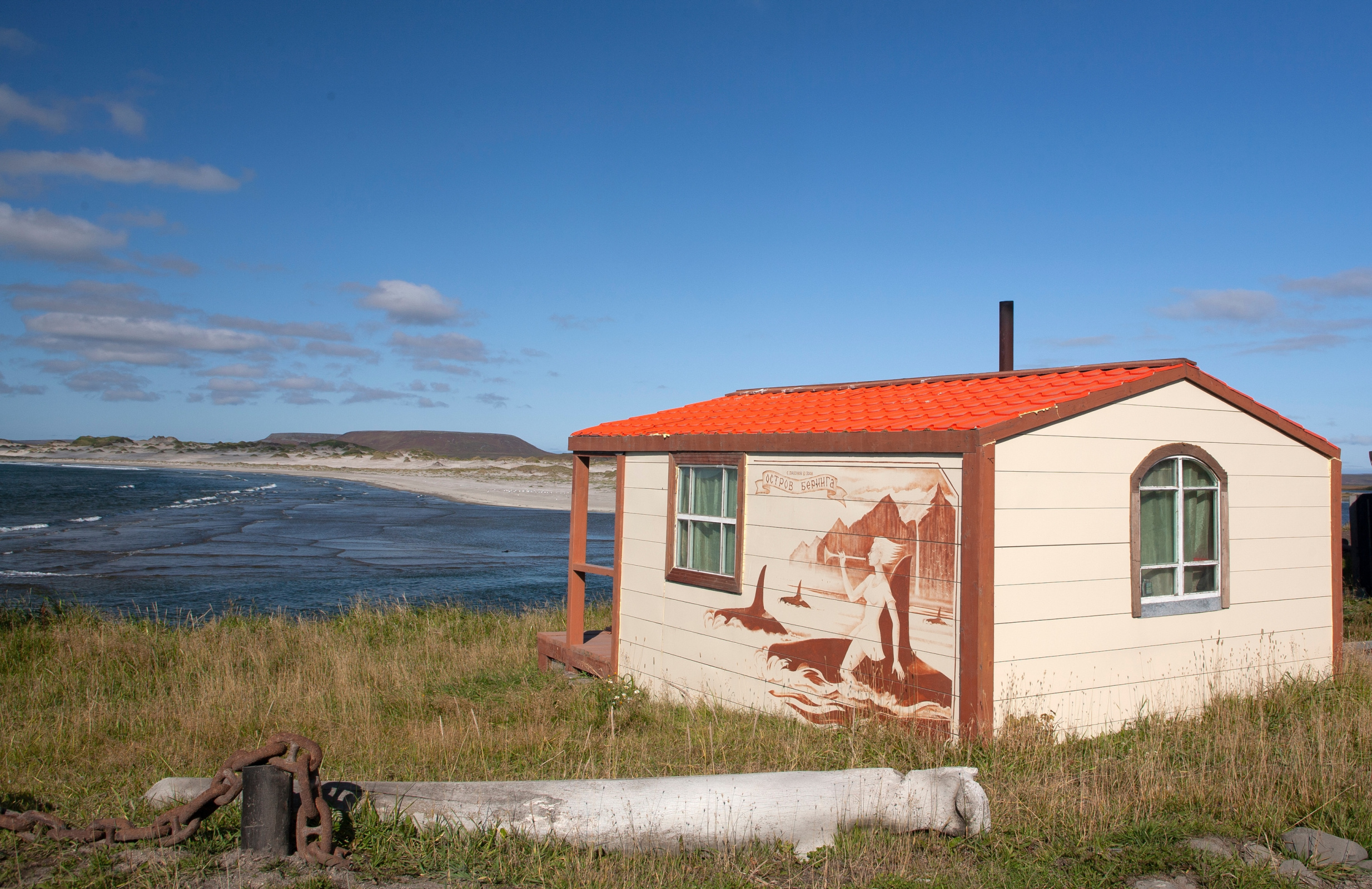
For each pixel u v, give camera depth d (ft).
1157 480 24.32
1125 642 23.24
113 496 222.89
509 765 20.47
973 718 20.38
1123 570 23.25
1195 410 24.94
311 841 13.47
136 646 34.63
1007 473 21.09
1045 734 20.62
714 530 28.73
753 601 26.78
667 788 14.93
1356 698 24.35
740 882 13.30
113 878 12.27
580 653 33.65
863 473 23.62
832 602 24.30
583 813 14.52
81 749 22.33
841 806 14.88
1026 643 21.34
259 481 351.87
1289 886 13.12
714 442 28.22
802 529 25.35
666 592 30.22
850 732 21.89
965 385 28.25
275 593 70.18
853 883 13.42
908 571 22.26
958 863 14.02
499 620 44.55
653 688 30.42
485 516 173.58
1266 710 23.88
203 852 13.16
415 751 21.94
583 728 25.32
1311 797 16.40
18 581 75.46
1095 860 14.06
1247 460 26.14
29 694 28.40
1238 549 25.89
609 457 34.19
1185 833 14.98
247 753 13.32
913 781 15.26
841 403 29.48
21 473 353.92
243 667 33.37
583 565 34.47
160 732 24.08
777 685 25.86
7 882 12.14
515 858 13.64
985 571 20.53
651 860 13.97
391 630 42.34
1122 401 23.36
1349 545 49.24
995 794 16.63
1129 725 23.11
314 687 30.04
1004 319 34.65
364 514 176.04
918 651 21.86
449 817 14.46
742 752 20.97
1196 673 24.68
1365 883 13.35
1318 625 27.66
